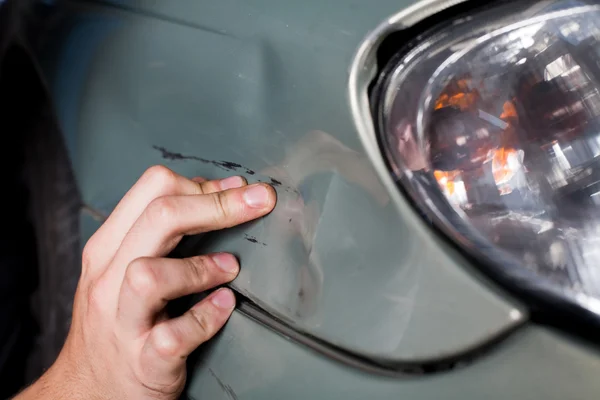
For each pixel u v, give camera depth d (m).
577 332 0.30
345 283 0.34
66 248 0.50
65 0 0.50
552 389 0.30
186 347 0.38
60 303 0.52
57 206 0.50
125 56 0.45
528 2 0.35
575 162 0.33
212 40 0.41
